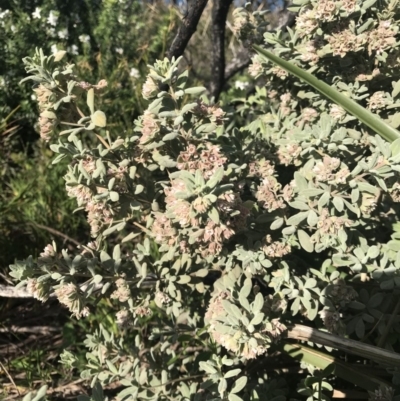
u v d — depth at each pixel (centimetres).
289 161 140
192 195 104
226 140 151
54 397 175
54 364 191
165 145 126
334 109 142
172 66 119
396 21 139
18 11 282
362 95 143
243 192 142
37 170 244
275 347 140
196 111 123
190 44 353
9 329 198
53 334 205
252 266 128
